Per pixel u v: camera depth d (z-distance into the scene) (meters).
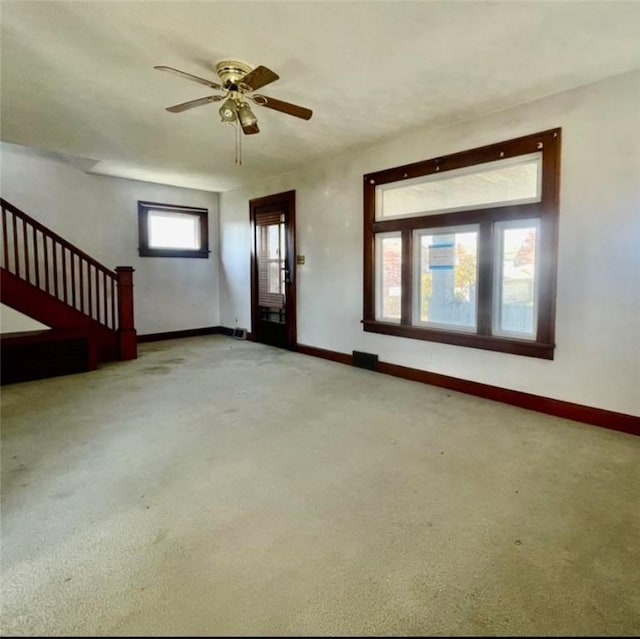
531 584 1.49
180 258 6.88
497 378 3.58
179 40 2.39
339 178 4.88
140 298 6.48
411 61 2.62
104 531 1.79
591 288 2.99
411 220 4.12
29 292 4.55
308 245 5.39
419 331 4.14
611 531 1.79
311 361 5.15
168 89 3.05
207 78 2.85
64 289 4.87
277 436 2.83
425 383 4.13
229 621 1.33
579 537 1.75
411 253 4.17
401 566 1.58
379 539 1.74
